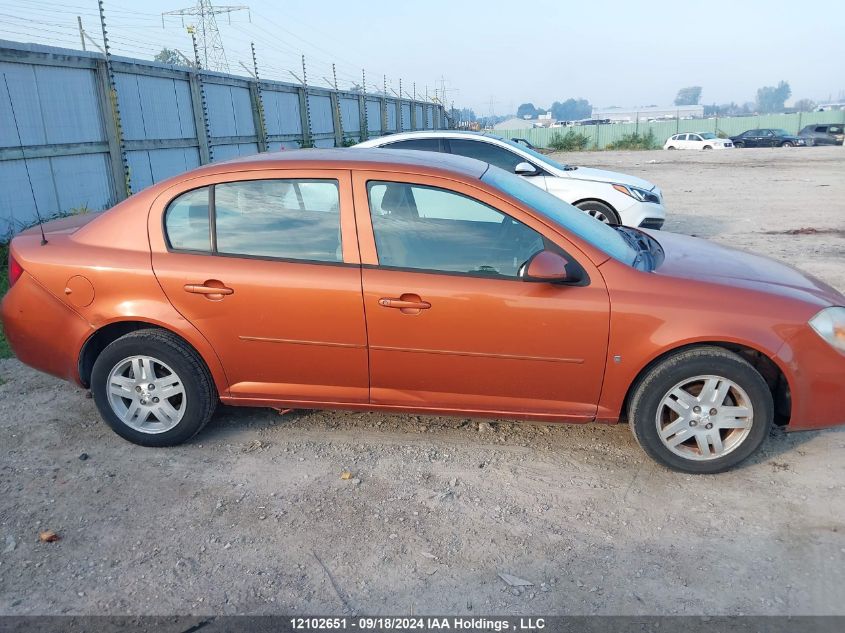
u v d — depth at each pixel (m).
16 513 3.44
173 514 3.44
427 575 2.99
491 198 3.76
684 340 3.57
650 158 32.62
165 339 3.90
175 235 3.93
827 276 7.83
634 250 4.16
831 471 3.80
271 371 3.95
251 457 3.99
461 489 3.65
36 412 4.54
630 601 2.83
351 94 28.33
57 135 10.38
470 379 3.81
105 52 11.40
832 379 3.63
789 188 17.31
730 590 2.88
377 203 3.80
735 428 3.71
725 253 4.36
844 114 56.53
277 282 3.77
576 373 3.72
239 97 17.89
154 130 13.35
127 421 4.04
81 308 3.94
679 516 3.40
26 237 4.24
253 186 3.89
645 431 3.74
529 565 3.05
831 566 3.02
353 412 4.54
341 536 3.26
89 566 3.07
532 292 3.65
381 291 3.71
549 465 3.89
